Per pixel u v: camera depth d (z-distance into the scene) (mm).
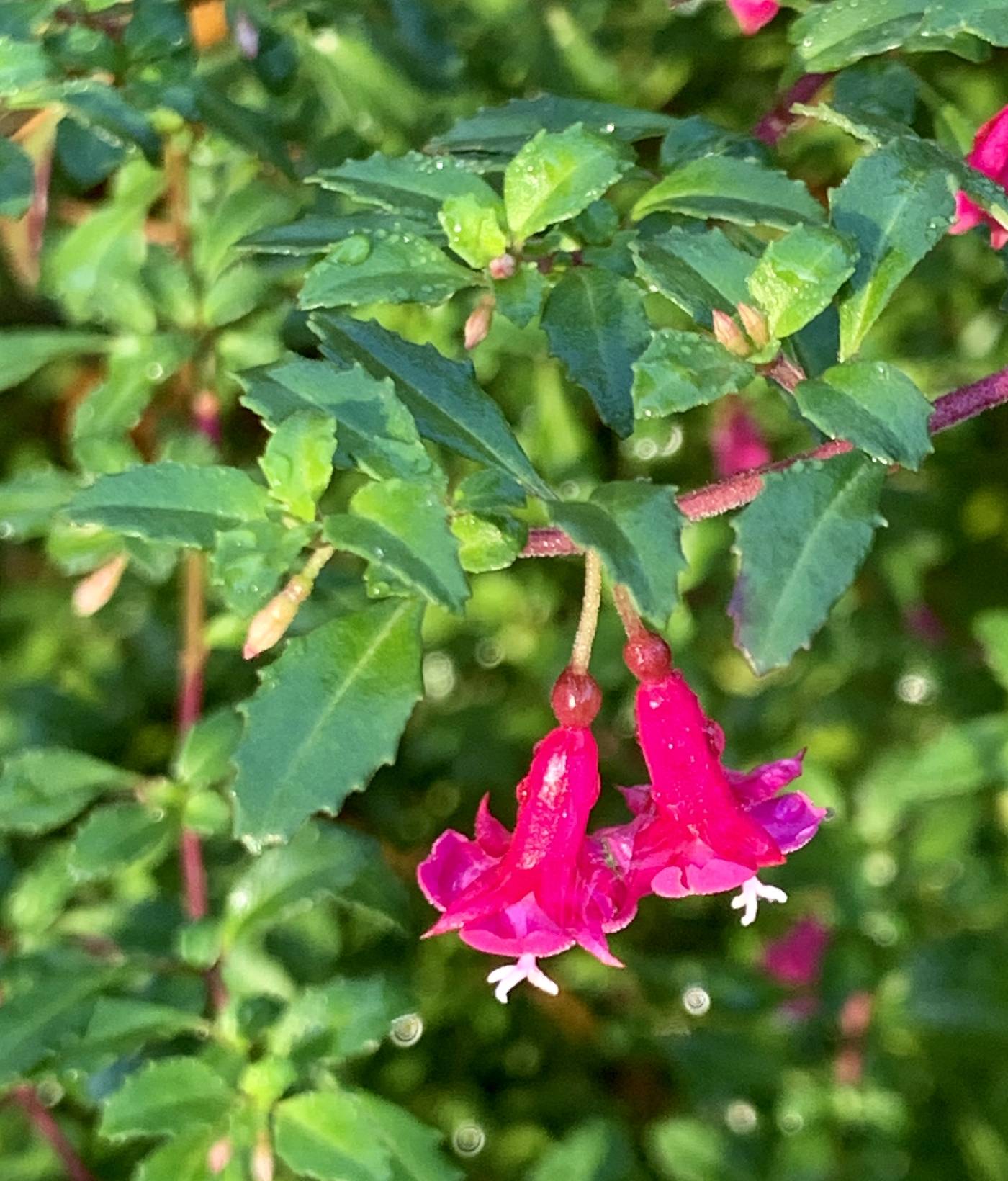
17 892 184
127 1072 182
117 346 184
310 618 192
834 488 133
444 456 209
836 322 149
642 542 128
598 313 146
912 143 142
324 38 193
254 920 169
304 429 133
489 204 147
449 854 139
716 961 209
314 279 145
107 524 133
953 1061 201
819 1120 194
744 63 207
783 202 147
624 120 163
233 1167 157
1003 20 143
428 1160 159
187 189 190
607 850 139
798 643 130
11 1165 191
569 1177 188
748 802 141
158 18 166
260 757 133
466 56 203
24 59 159
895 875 202
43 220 190
